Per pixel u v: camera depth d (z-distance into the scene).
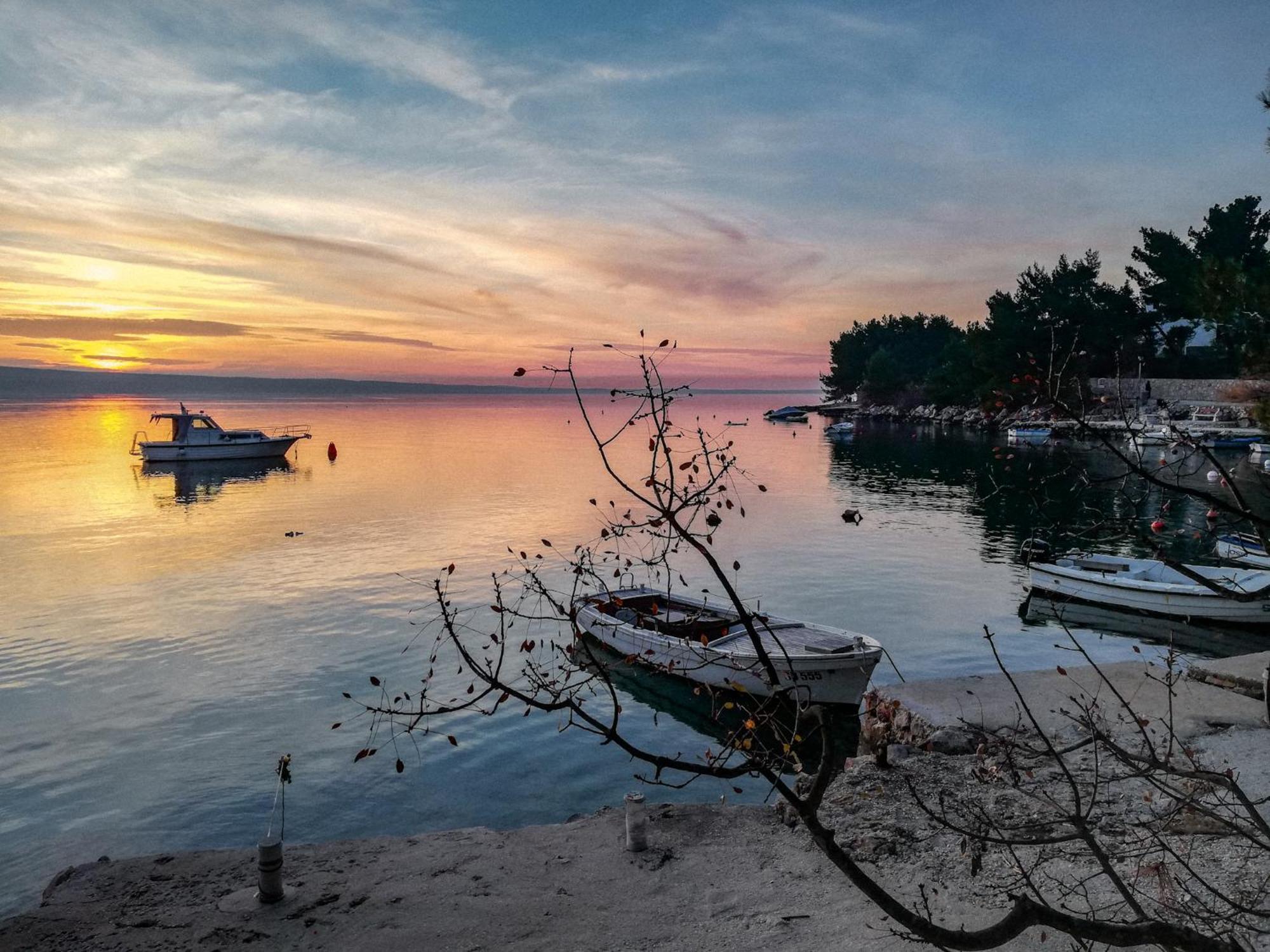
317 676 17.83
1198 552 25.97
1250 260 64.00
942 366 116.75
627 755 13.92
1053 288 77.19
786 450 78.19
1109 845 6.57
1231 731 8.64
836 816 7.57
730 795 12.30
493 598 23.66
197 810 12.20
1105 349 73.50
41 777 13.30
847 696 15.77
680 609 19.09
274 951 5.79
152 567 28.69
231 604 23.64
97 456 71.50
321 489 50.31
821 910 6.15
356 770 13.46
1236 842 6.38
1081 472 3.93
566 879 6.80
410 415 166.50
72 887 6.80
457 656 18.81
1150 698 9.62
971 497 45.66
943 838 7.00
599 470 59.88
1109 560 24.20
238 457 66.88
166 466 64.00
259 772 13.45
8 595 24.89
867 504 43.06
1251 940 4.97
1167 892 5.62
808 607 23.02
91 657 19.19
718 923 6.06
